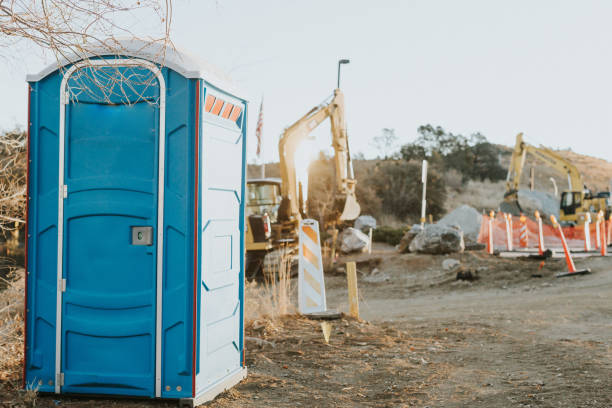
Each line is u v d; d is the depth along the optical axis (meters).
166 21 3.71
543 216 33.59
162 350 4.39
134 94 4.46
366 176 41.94
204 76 4.40
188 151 4.37
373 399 4.86
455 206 44.06
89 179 4.50
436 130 61.69
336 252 20.89
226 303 4.88
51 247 4.56
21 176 6.13
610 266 16.02
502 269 16.78
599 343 7.00
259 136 24.09
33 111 4.58
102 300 4.46
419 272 17.59
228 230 4.88
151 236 4.42
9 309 6.09
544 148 30.83
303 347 6.78
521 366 5.96
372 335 7.57
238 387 5.04
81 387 4.49
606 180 79.00
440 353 6.70
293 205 19.14
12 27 3.58
